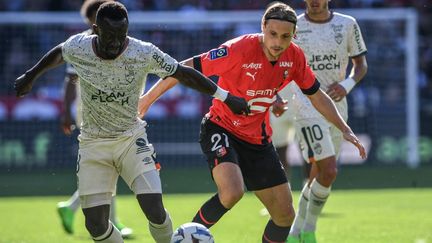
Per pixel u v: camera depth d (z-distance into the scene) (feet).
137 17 190.08
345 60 81.00
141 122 60.18
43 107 188.44
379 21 205.67
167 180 170.60
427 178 171.01
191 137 193.67
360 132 197.36
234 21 190.60
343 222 100.37
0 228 98.94
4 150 187.52
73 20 190.60
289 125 115.75
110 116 58.18
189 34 197.98
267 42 60.39
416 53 202.69
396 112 199.62
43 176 181.98
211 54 62.90
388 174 180.24
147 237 87.51
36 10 226.58
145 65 56.75
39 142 188.44
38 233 93.66
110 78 56.44
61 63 57.98
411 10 197.06
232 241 83.97
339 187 156.97
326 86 80.89
